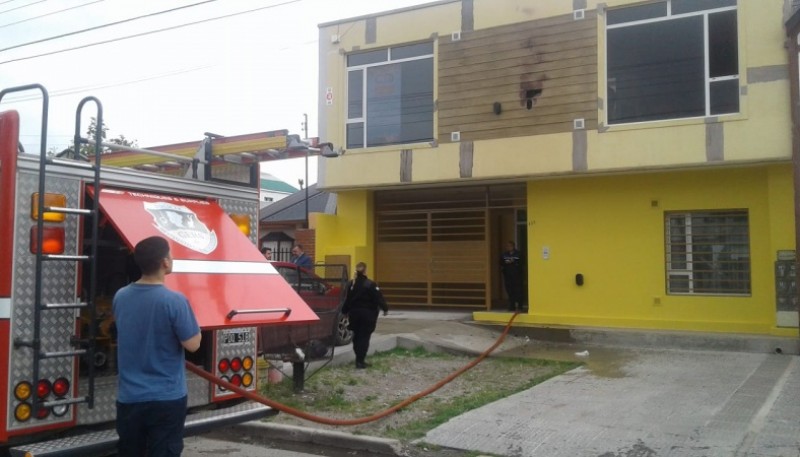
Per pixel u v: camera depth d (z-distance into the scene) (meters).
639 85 14.00
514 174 14.78
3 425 4.70
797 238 12.27
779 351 12.41
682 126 13.39
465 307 16.84
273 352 8.91
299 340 9.27
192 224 5.89
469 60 15.37
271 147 6.37
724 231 13.93
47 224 4.92
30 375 4.83
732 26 13.32
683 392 9.41
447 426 7.89
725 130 13.05
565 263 15.05
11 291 4.75
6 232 4.75
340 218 17.88
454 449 7.19
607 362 12.02
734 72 13.28
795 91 12.30
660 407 8.57
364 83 16.75
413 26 16.02
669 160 13.47
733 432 7.38
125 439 4.52
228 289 5.55
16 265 4.78
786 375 10.37
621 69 14.16
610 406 8.69
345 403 9.08
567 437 7.40
